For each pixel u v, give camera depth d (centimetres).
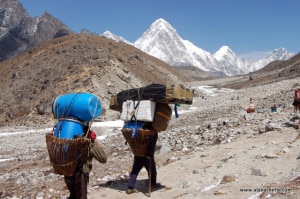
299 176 771
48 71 6438
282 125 1539
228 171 927
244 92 6662
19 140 3306
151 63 9831
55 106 674
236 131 1606
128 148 1805
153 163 899
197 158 1175
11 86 6300
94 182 1131
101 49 7575
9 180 1460
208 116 3488
